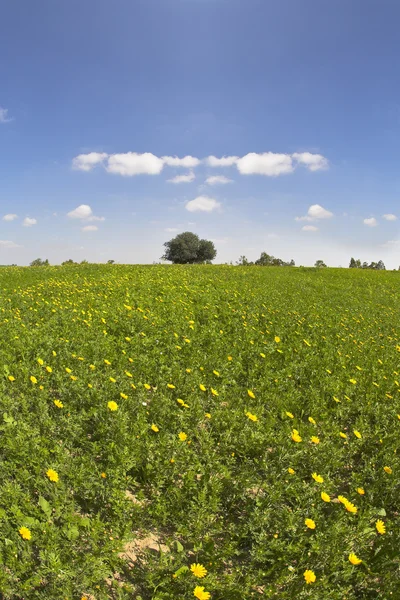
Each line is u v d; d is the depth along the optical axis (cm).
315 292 2042
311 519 399
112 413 529
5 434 449
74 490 404
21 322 911
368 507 439
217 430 550
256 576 336
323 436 580
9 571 304
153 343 871
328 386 736
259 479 459
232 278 2181
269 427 562
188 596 314
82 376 639
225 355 847
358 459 555
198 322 1095
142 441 483
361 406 684
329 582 340
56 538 331
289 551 354
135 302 1254
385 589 335
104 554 335
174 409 592
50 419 505
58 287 1484
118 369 707
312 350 969
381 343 1165
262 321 1219
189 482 423
